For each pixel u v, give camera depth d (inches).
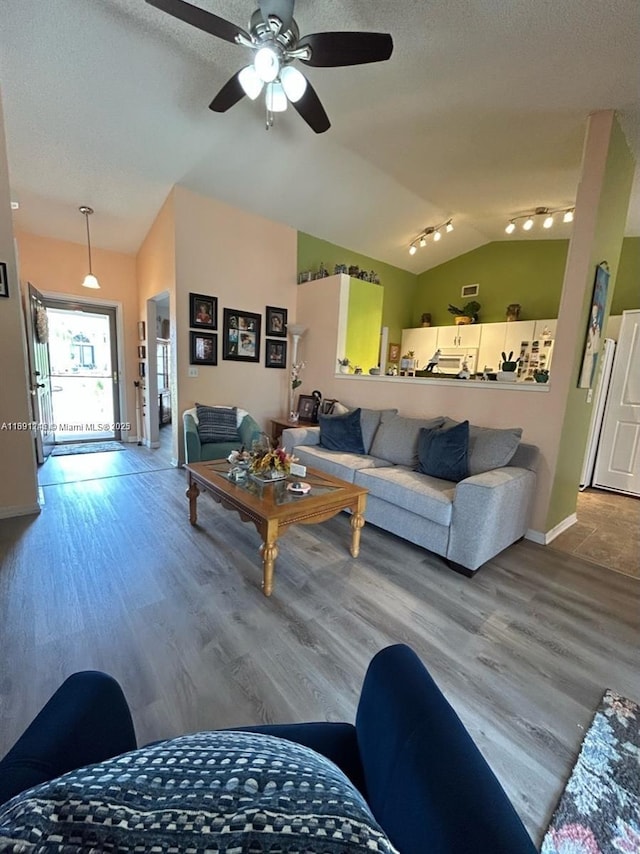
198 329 167.6
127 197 158.4
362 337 190.7
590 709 53.8
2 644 61.2
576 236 100.0
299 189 162.6
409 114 109.4
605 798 41.9
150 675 56.3
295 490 88.8
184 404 167.9
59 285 189.0
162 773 18.4
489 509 84.5
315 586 81.7
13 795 19.7
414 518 98.7
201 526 108.3
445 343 230.7
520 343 200.5
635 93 87.1
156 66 99.3
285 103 83.1
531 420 109.9
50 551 91.4
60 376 211.8
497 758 46.3
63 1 82.4
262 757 21.0
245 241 177.3
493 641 67.0
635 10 66.7
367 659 61.3
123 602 73.0
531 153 121.0
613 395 168.4
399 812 20.9
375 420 141.4
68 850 14.3
